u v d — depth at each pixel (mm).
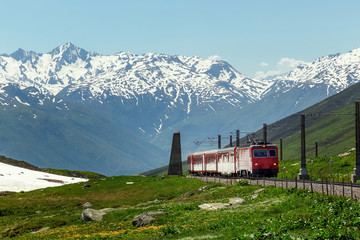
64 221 62312
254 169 75500
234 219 37406
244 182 64875
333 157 96438
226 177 83062
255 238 27719
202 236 32656
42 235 50469
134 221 47438
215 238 30875
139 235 38125
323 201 37812
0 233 60094
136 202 79562
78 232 48656
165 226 41031
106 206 77812
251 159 75938
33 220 66312
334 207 33656
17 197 102500
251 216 38062
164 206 59000
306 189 47562
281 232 28844
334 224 28328
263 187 57531
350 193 39219
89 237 40750
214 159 97812
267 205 41906
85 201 86062
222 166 92062
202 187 76250
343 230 26609
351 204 33875
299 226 30516
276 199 45000
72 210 77625
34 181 153125
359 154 63500
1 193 117062
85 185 102062
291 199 42625
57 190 104375
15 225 62844
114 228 47531
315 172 88188
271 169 75938
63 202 86875
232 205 48969
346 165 84562
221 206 48438
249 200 50625
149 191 87062
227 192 61188
